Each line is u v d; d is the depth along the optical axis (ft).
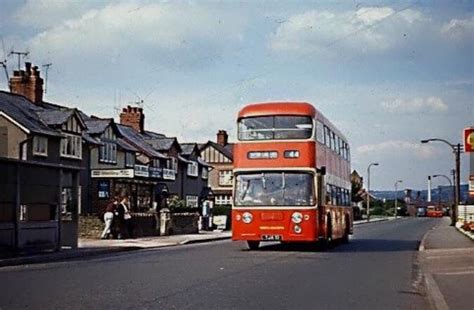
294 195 83.25
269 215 83.61
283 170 83.71
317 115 85.71
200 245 107.55
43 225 82.74
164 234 131.85
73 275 57.57
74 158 160.15
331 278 57.47
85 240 111.45
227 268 64.59
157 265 67.67
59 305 39.91
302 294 46.80
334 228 97.60
